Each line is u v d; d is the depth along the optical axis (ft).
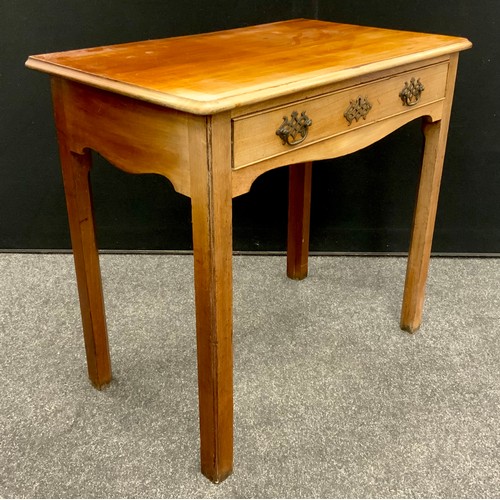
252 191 7.11
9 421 4.80
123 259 7.29
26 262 7.21
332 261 7.27
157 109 3.59
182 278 6.89
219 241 3.66
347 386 5.20
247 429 4.73
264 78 3.75
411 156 6.91
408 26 6.43
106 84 3.70
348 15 6.41
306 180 6.28
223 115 3.37
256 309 6.29
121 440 4.64
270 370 5.39
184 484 4.27
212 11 6.40
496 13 6.31
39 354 5.59
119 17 6.39
